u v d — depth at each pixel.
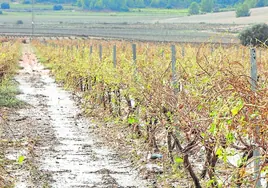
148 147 18.33
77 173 17.27
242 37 51.88
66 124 25.47
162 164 17.30
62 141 21.67
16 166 17.73
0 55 36.91
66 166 18.05
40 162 18.45
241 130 10.30
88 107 28.98
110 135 22.12
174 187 15.55
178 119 13.98
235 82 10.80
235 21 193.00
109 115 25.61
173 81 16.42
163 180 16.11
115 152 19.78
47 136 22.58
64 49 60.62
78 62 36.88
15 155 19.05
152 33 143.25
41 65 69.44
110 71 25.94
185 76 17.33
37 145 20.91
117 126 23.42
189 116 12.96
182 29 158.62
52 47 79.25
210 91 12.59
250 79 12.16
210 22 199.75
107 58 31.03
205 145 12.45
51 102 33.06
